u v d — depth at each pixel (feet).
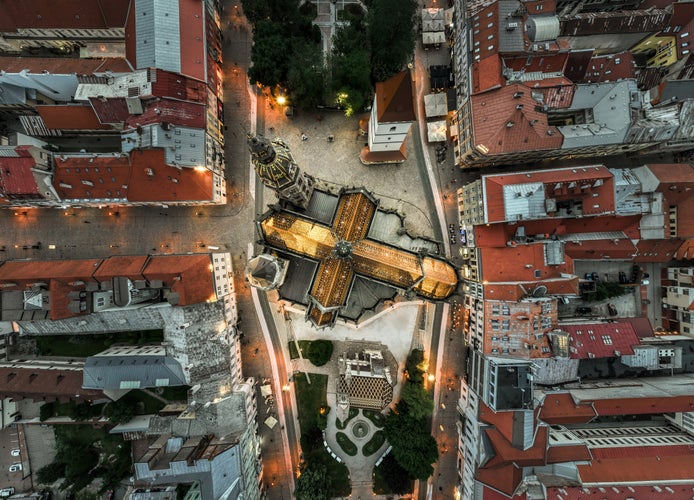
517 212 193.06
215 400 207.21
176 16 193.98
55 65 206.39
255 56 201.36
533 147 199.41
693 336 221.87
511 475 196.34
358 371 209.36
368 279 199.93
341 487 232.12
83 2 200.85
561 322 224.33
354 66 202.28
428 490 236.22
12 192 194.90
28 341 230.89
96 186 199.41
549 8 200.75
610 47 229.25
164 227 230.68
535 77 205.16
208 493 192.24
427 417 237.25
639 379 223.71
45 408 224.74
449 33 237.04
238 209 232.32
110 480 217.56
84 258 229.66
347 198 187.32
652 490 198.08
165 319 207.72
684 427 221.46
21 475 230.07
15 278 200.34
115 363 205.98
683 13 207.62
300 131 233.96
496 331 203.92
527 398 190.80
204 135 199.62
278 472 234.99
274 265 162.91
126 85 192.54
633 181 207.72
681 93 206.59
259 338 233.96
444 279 184.55
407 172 235.61
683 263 234.38
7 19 205.26
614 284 231.50
